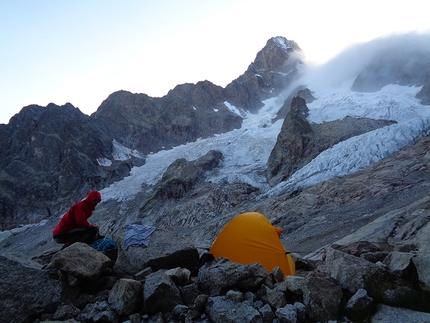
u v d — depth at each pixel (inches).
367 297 250.2
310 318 239.8
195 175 2554.1
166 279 272.7
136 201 2549.2
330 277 285.1
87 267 280.2
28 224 2628.0
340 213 1253.1
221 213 1945.1
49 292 261.1
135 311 256.4
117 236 357.1
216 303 248.4
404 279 275.7
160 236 347.6
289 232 1253.7
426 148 1673.2
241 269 273.0
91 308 258.5
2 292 248.1
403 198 1178.0
